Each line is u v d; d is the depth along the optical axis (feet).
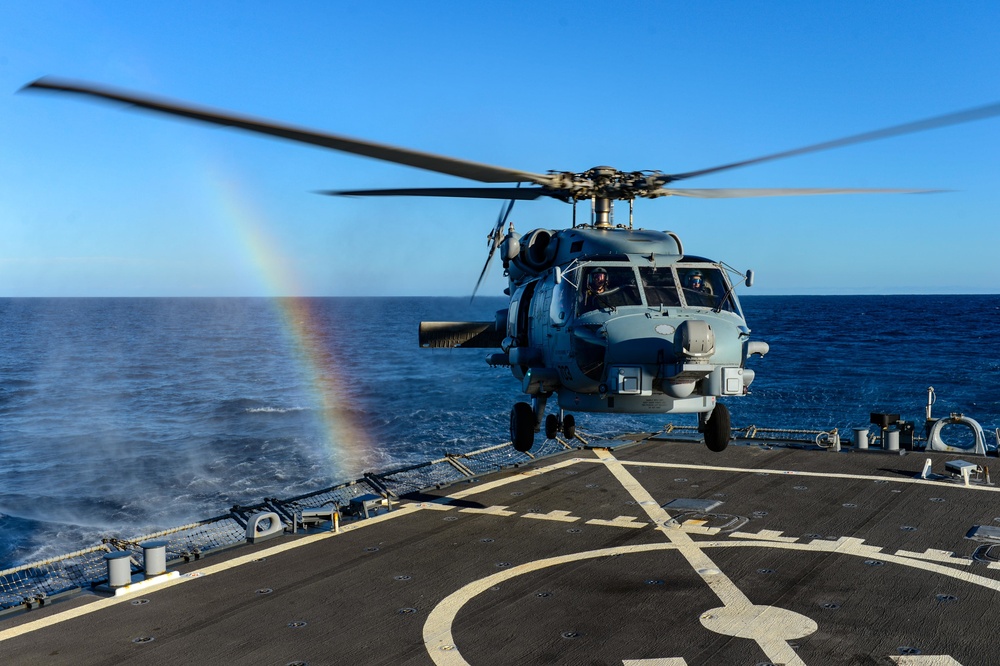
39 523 93.97
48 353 318.24
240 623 31.83
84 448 135.23
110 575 35.83
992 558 38.83
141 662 28.25
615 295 43.88
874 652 28.12
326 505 48.80
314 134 28.30
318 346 346.95
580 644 29.32
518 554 40.78
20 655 29.04
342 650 29.07
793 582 35.83
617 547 41.78
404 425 151.33
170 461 124.16
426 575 37.55
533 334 50.06
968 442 127.54
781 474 59.06
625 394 41.83
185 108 24.04
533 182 41.14
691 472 60.44
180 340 389.60
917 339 320.91
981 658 27.48
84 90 21.45
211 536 82.53
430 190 42.09
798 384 194.08
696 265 45.44
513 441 53.52
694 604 33.27
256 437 141.79
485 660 28.02
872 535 43.16
